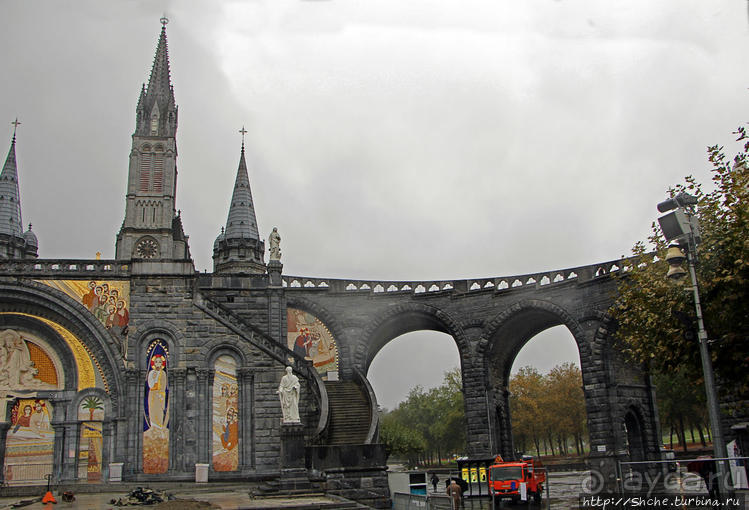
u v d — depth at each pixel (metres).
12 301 38.56
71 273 39.16
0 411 37.22
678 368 28.08
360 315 48.72
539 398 88.69
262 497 27.72
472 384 46.78
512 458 50.12
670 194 24.33
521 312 46.16
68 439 37.25
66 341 38.59
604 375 41.09
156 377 38.62
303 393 39.66
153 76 101.81
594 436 40.84
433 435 111.81
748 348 21.67
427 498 24.14
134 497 26.53
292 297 48.28
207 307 40.53
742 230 21.31
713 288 22.23
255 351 39.50
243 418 38.50
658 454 42.84
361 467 34.69
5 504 28.03
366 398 42.25
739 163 22.11
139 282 39.69
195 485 34.88
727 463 15.63
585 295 42.88
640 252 26.61
